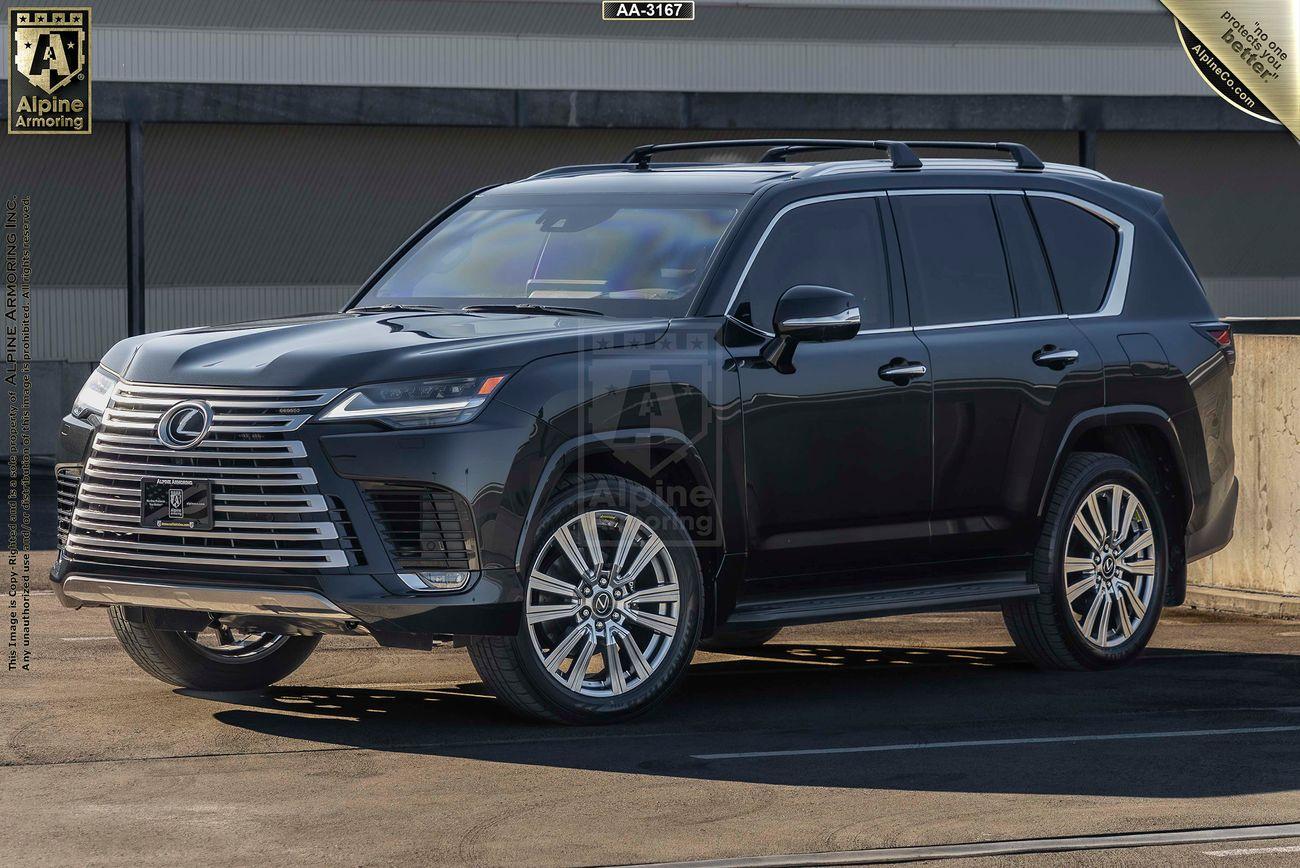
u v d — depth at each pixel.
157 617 8.51
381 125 42.62
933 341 9.53
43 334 45.25
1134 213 10.75
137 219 40.03
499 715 8.73
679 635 8.63
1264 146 52.38
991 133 49.75
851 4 49.78
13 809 6.83
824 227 9.39
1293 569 12.68
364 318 8.86
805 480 9.02
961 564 9.72
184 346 8.46
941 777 7.48
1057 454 10.01
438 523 7.93
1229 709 9.09
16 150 42.62
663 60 49.09
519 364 8.13
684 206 9.39
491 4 47.09
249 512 7.95
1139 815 6.86
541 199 9.91
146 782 7.28
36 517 19.67
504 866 6.13
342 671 10.00
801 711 9.00
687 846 6.39
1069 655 10.19
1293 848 6.42
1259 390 12.84
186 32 44.69
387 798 7.05
